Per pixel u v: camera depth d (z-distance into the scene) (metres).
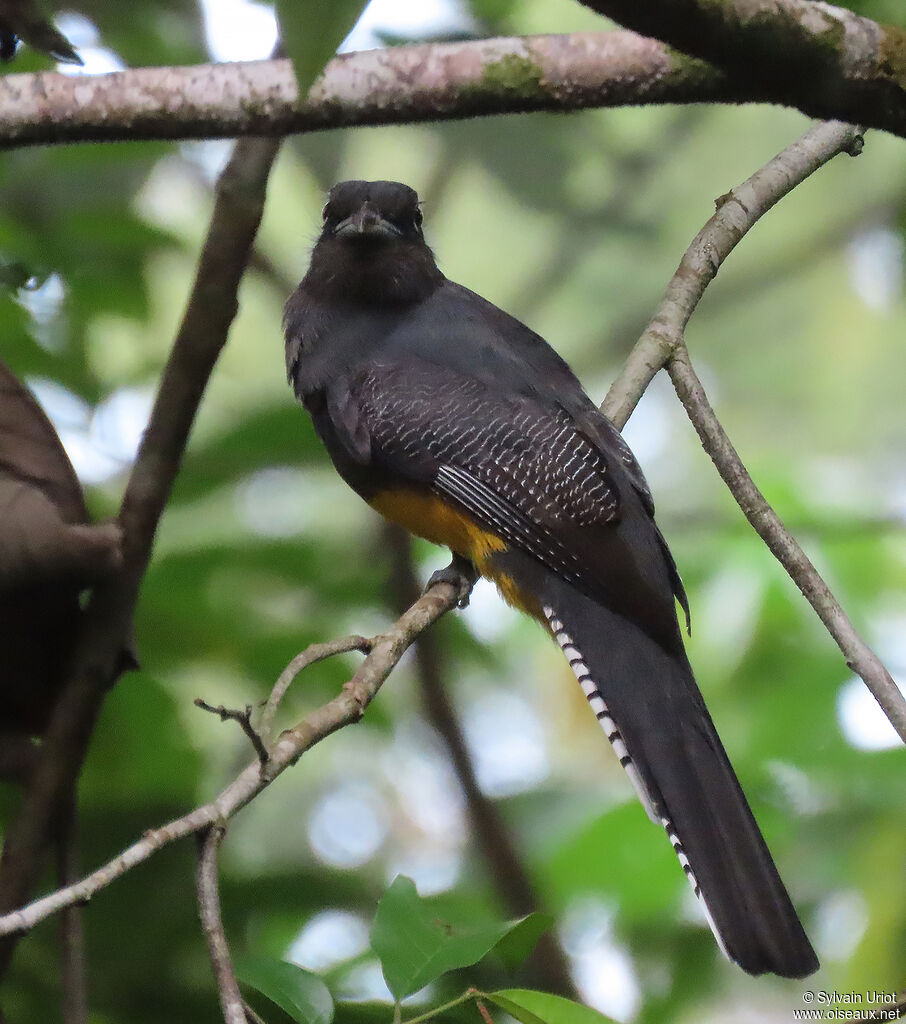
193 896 9.02
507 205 18.30
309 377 10.87
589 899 11.43
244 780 6.11
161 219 13.98
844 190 20.38
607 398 9.62
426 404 10.30
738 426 21.16
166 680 10.04
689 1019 12.27
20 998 8.20
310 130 5.38
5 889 6.43
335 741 15.08
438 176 17.05
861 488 14.21
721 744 8.75
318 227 13.95
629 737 8.72
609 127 17.59
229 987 5.57
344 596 11.05
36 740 7.54
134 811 9.36
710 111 19.56
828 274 21.11
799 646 12.71
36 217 11.44
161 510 6.66
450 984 8.01
